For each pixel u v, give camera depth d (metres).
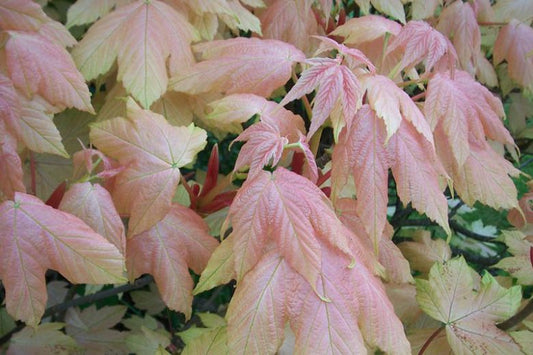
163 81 0.54
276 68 0.54
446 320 0.55
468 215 1.09
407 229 0.90
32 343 0.61
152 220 0.49
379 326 0.46
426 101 0.53
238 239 0.45
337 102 0.48
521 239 0.66
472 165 0.55
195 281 0.83
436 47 0.52
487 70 0.76
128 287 0.65
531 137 0.85
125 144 0.50
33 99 0.50
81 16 0.57
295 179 0.46
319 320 0.45
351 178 0.58
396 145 0.49
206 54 0.55
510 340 0.54
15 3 0.50
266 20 0.64
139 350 0.67
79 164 0.51
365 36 0.57
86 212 0.48
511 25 0.71
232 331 0.44
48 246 0.45
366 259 0.49
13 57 0.50
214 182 0.54
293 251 0.45
